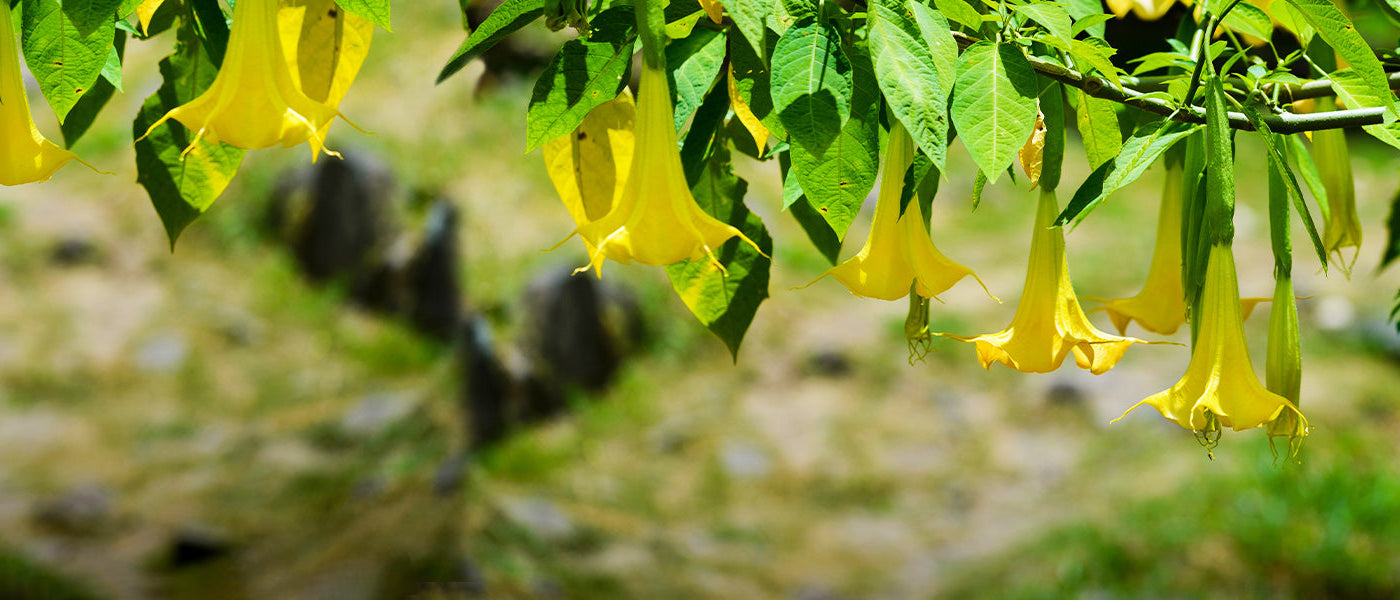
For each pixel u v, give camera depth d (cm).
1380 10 111
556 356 656
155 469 573
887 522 559
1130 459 575
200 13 86
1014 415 647
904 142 75
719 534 547
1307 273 757
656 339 709
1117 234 849
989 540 530
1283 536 462
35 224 755
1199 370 74
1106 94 81
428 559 484
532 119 72
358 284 729
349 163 750
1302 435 75
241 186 783
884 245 75
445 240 709
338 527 523
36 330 673
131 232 757
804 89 65
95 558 496
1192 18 113
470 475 554
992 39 77
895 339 729
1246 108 79
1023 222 877
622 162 83
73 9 64
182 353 666
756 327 736
